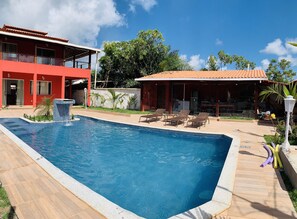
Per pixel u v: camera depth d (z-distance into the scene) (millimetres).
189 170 6574
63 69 20703
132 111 18609
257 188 4332
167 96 18281
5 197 3754
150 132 11688
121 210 3438
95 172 6348
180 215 3301
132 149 8688
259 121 14273
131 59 31312
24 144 7195
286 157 5176
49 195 3895
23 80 21141
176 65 28797
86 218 3230
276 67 32969
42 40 19328
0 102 17766
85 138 10227
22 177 4672
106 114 17484
